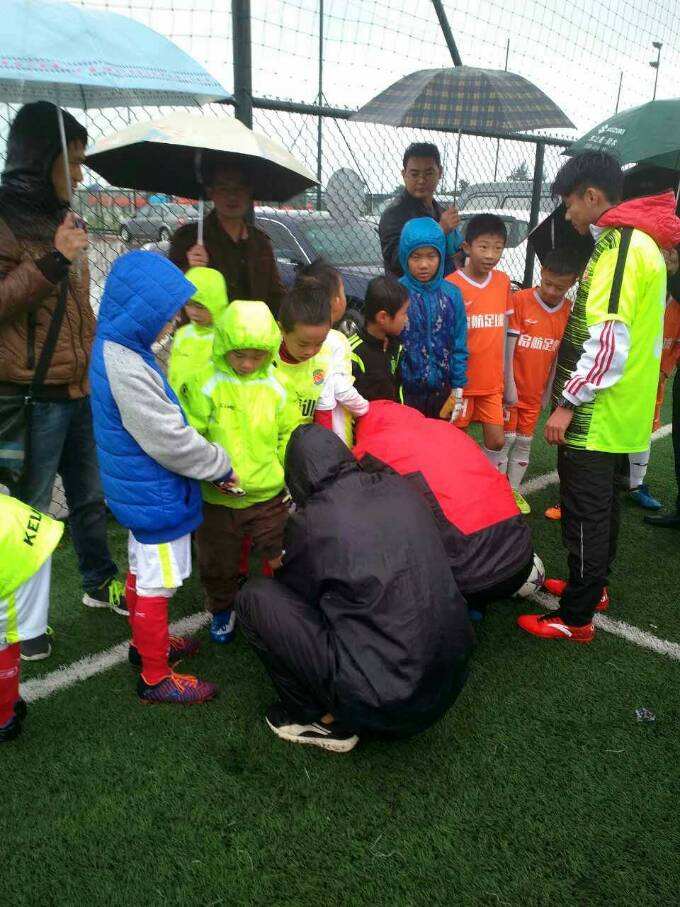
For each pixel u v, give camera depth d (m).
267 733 2.22
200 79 2.12
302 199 5.34
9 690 2.09
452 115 3.77
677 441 3.68
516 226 7.06
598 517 2.51
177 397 2.15
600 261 2.29
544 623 2.75
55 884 1.71
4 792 1.98
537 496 4.21
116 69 1.92
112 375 1.92
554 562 3.41
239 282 3.07
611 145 3.13
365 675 1.84
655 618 2.93
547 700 2.39
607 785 2.03
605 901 1.69
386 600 1.85
